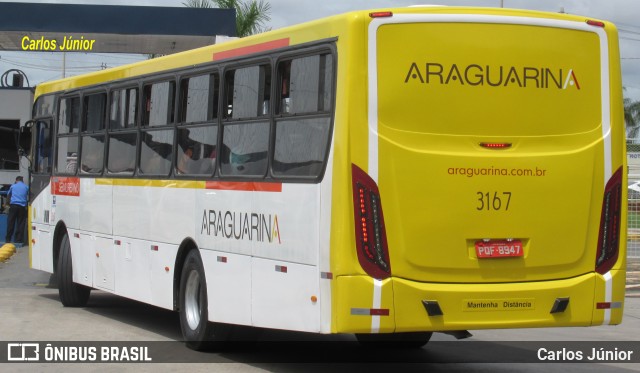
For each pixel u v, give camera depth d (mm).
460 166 9172
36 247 17766
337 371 10867
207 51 11883
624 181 9938
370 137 8969
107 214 14656
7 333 13320
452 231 9164
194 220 11945
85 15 28797
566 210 9570
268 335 13781
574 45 9680
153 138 13250
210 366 11023
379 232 8969
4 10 28719
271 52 10398
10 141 36062
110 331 13648
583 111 9719
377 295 8914
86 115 15742
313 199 9414
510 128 9383
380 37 9055
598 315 9727
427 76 9141
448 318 9125
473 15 9312
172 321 14844
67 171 16406
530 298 9391
